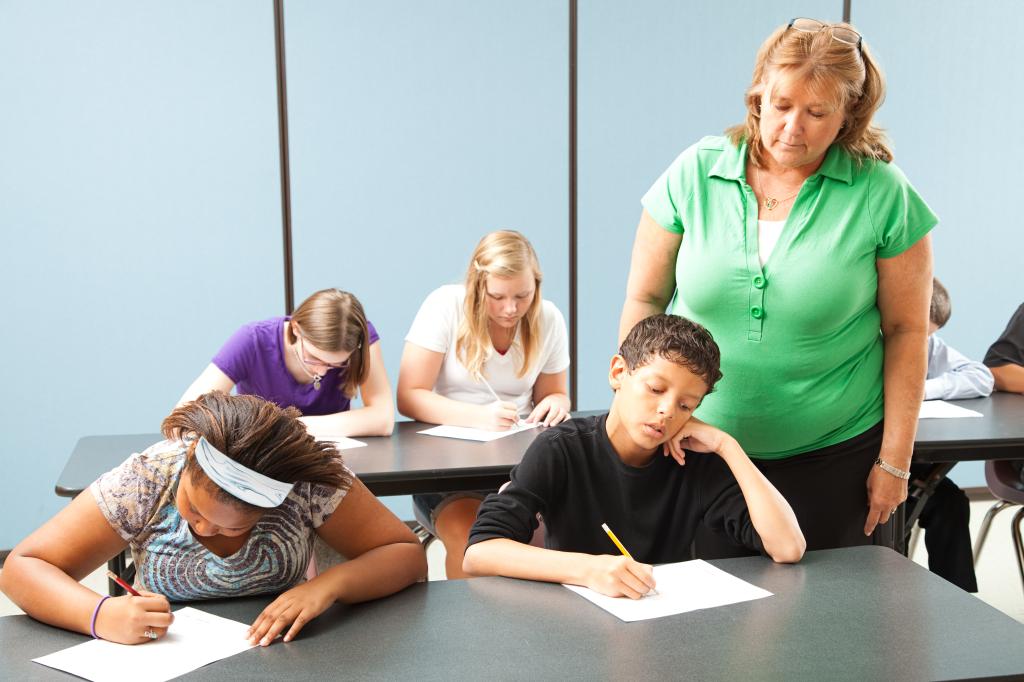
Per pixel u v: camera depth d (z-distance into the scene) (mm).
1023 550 2865
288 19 3512
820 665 1160
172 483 1340
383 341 3779
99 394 3572
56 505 3592
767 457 1936
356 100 3611
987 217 4137
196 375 3635
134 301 3549
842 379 1878
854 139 1778
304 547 1423
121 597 1261
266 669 1161
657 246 1965
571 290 3900
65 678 1135
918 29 3961
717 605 1353
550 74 3748
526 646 1223
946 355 2938
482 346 2615
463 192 3752
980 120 4062
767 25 3885
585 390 3982
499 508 1600
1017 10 4012
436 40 3641
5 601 3043
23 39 3338
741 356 1870
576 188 3840
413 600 1388
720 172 1849
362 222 3688
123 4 3387
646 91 3838
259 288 3641
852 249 1779
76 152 3428
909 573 1479
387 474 2139
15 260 3439
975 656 1185
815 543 1923
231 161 3545
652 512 1683
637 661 1176
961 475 4246
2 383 3492
